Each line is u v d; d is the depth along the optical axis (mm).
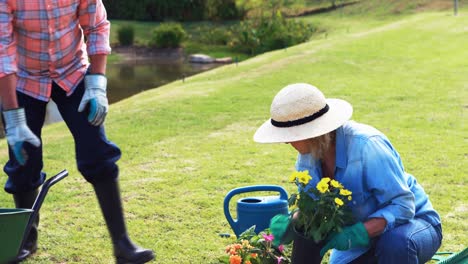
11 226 3201
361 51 19156
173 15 45062
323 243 3359
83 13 3902
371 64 16953
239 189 4488
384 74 15352
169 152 8320
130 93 22719
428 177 6801
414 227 3459
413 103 11500
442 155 7734
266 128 3467
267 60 18609
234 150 8344
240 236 4203
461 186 6473
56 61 3932
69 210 5980
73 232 5383
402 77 14797
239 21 44438
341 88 13422
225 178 6984
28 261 4742
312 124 3326
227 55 34812
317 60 17594
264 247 4051
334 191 3385
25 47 3861
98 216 5801
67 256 4875
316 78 14891
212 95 12891
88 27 3916
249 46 35969
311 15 43312
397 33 23125
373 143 3389
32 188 4270
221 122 10352
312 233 3311
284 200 4469
